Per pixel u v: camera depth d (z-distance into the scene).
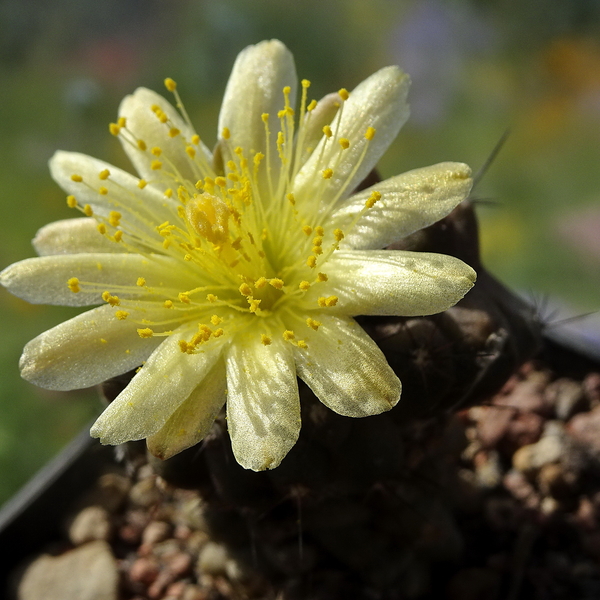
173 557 0.07
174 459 0.05
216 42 0.19
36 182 0.16
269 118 0.05
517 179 0.17
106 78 0.21
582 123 0.19
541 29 0.20
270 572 0.06
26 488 0.07
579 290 0.15
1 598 0.07
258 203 0.05
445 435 0.05
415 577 0.06
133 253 0.05
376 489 0.05
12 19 0.21
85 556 0.07
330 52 0.21
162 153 0.05
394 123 0.05
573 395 0.07
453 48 0.19
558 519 0.06
